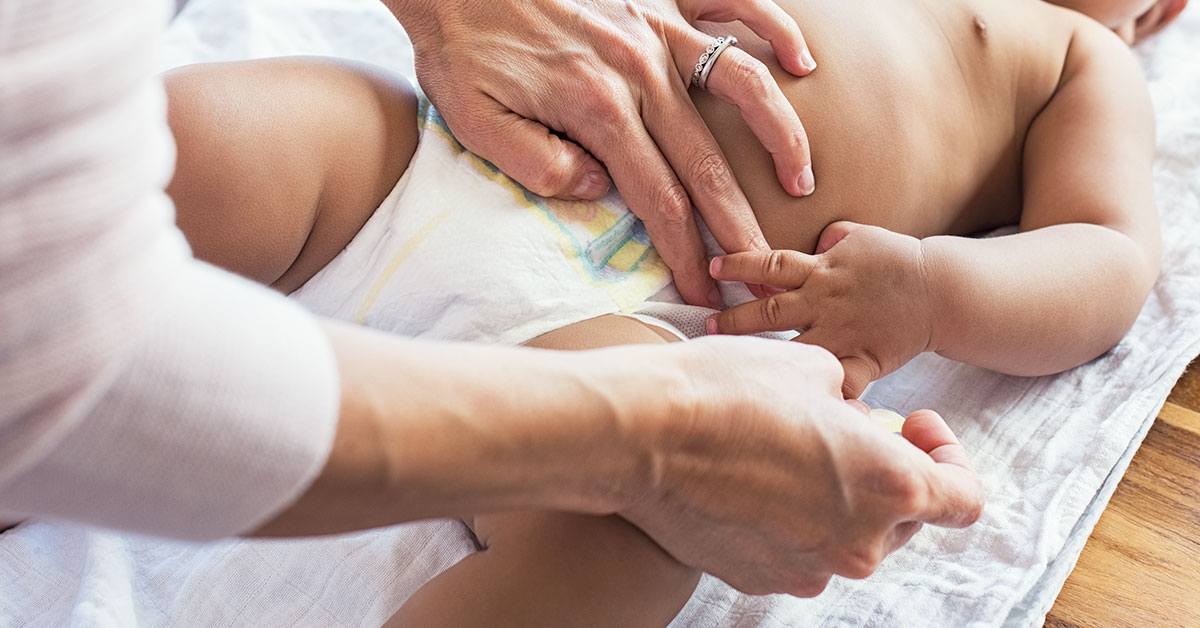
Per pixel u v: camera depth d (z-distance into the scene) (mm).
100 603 681
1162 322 968
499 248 746
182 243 363
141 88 328
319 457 368
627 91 770
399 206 765
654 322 780
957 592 734
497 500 453
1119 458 834
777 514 549
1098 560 811
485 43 771
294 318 379
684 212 780
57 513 346
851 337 798
